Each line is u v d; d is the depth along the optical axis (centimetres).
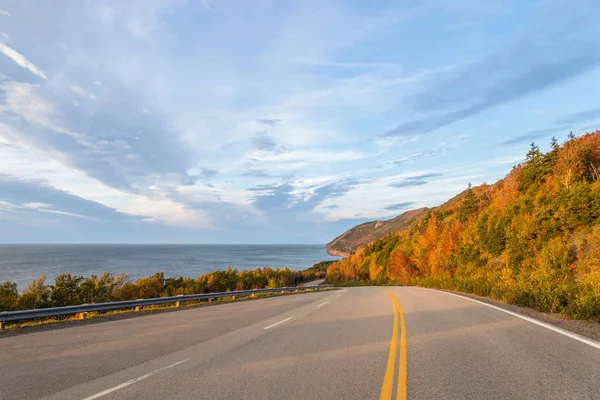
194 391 439
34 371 546
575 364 525
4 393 447
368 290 3005
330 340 751
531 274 2622
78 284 2586
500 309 1239
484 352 609
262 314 1308
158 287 3341
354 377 482
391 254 7706
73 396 432
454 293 2206
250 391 434
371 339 750
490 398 396
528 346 648
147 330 947
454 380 461
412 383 451
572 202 3042
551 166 5750
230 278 4888
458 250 4884
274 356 617
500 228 4150
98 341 794
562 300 1090
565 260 2455
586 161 5309
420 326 907
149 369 548
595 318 905
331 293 2739
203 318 1207
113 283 2866
